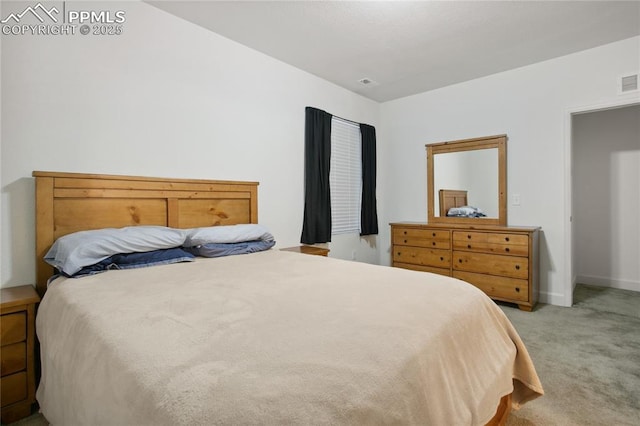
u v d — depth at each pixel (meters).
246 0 2.31
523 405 1.68
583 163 4.18
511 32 2.76
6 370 1.55
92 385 0.86
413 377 0.81
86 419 0.86
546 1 2.33
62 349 1.14
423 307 1.15
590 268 4.18
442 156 4.10
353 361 0.78
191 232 2.32
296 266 1.91
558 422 1.55
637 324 2.76
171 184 2.45
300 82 3.50
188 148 2.60
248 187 2.97
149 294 1.32
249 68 3.01
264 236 2.65
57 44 1.99
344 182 4.19
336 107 3.99
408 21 2.58
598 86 3.06
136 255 1.88
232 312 1.10
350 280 1.55
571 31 2.76
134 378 0.73
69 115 2.03
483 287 3.37
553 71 3.31
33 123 1.91
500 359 1.30
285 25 2.63
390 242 4.55
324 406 0.64
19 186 1.87
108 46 2.19
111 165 2.20
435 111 4.18
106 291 1.36
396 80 3.85
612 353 2.23
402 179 4.54
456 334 1.08
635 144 3.86
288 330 0.94
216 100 2.77
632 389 1.81
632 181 3.88
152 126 2.39
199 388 0.66
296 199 3.48
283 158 3.34
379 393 0.71
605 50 3.02
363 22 2.59
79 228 2.03
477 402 1.04
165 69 2.46
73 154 2.05
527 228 3.12
